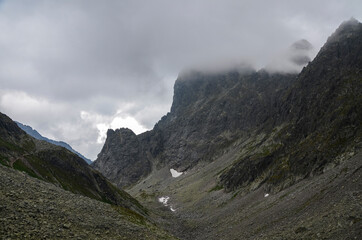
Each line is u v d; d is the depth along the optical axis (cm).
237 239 7725
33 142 13050
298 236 5084
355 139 11275
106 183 13025
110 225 4294
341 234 4169
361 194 5459
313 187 8594
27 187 4488
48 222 3425
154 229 5600
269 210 9119
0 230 2780
